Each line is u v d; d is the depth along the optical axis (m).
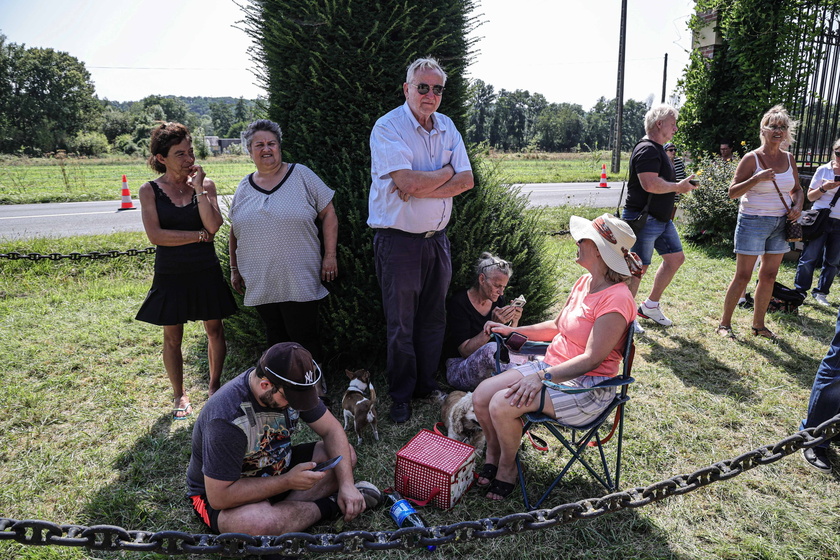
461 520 2.85
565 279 6.96
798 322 5.43
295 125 4.22
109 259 7.72
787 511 2.87
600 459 3.37
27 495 3.03
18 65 76.94
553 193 17.84
